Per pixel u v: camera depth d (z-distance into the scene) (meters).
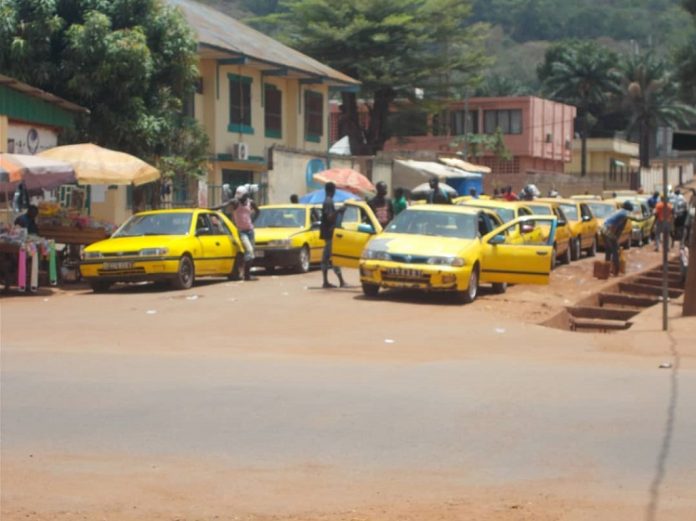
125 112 30.72
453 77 71.00
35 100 29.36
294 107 48.78
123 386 11.95
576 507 7.39
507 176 76.00
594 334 17.89
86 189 33.38
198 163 33.47
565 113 91.00
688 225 29.50
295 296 22.42
